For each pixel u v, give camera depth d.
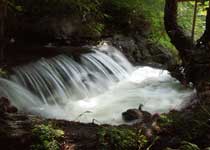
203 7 7.84
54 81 7.48
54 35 9.43
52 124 4.46
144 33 11.81
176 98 7.32
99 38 10.45
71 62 8.36
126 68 9.89
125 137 3.91
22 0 8.69
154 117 5.37
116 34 11.10
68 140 4.06
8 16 8.39
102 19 10.95
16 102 6.30
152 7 12.12
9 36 8.60
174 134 4.18
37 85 7.10
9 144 3.85
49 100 7.05
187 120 4.41
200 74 6.59
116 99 7.65
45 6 9.19
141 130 4.23
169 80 8.82
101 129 4.13
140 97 7.70
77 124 4.73
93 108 6.97
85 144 3.96
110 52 9.91
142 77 9.43
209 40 7.04
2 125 4.19
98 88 8.30
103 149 3.76
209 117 4.46
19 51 8.31
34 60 7.81
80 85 7.97
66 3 9.39
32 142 3.86
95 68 8.80
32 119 4.64
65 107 6.96
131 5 11.50
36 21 9.10
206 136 3.99
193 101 5.89
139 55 10.95
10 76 6.83
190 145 3.64
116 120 6.07
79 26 9.93
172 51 11.93
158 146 3.94
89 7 10.05
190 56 6.94
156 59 11.18
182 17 12.06
